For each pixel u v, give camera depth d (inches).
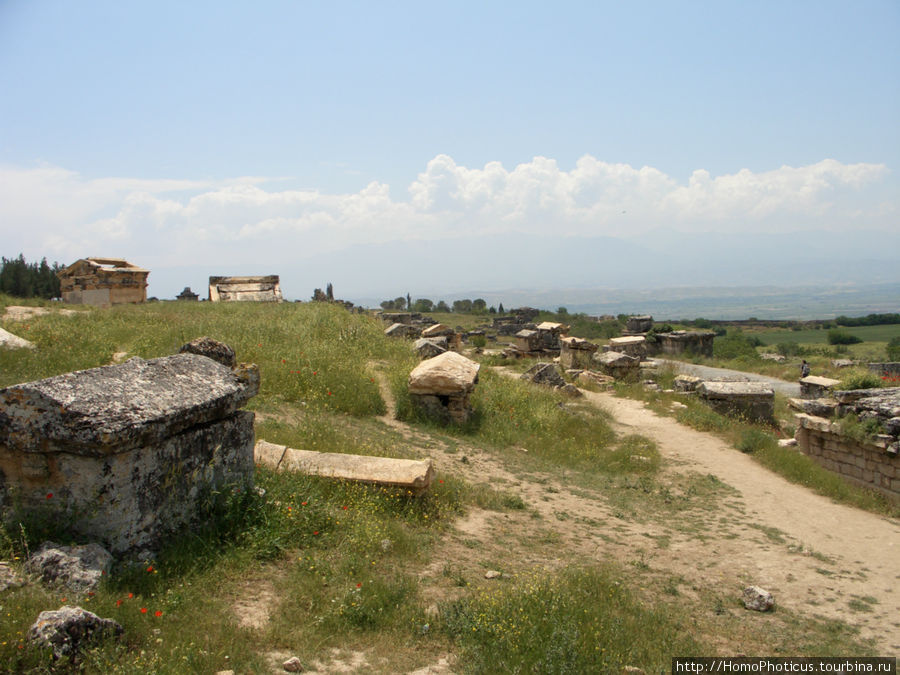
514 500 363.9
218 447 242.8
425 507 312.7
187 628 170.1
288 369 519.5
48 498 192.2
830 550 339.3
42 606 160.7
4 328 577.0
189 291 1706.4
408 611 201.5
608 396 863.1
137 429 193.2
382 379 606.9
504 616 198.8
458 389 515.8
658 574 283.6
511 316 2645.2
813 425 504.4
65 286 1171.3
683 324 3080.7
